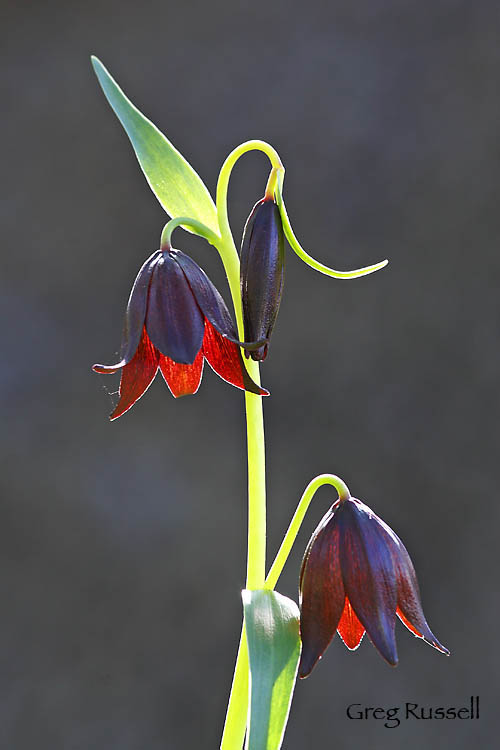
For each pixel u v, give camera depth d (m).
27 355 1.18
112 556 1.11
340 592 0.49
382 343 1.20
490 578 1.12
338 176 1.24
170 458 1.15
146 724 1.06
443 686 1.07
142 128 0.51
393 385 1.19
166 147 0.51
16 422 1.15
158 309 0.49
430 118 1.25
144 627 1.09
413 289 1.21
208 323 0.50
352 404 1.18
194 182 0.51
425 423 1.17
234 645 1.09
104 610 1.09
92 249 1.24
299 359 1.19
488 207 1.22
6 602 1.09
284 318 1.20
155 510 1.13
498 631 1.10
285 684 0.49
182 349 0.48
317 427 1.18
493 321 1.19
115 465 1.15
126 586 1.11
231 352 0.49
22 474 1.12
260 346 0.48
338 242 1.22
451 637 1.11
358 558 0.49
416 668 1.07
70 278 1.23
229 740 0.50
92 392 1.18
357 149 1.25
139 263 1.25
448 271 1.21
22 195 1.25
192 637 1.09
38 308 1.21
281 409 1.18
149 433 1.16
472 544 1.14
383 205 1.23
